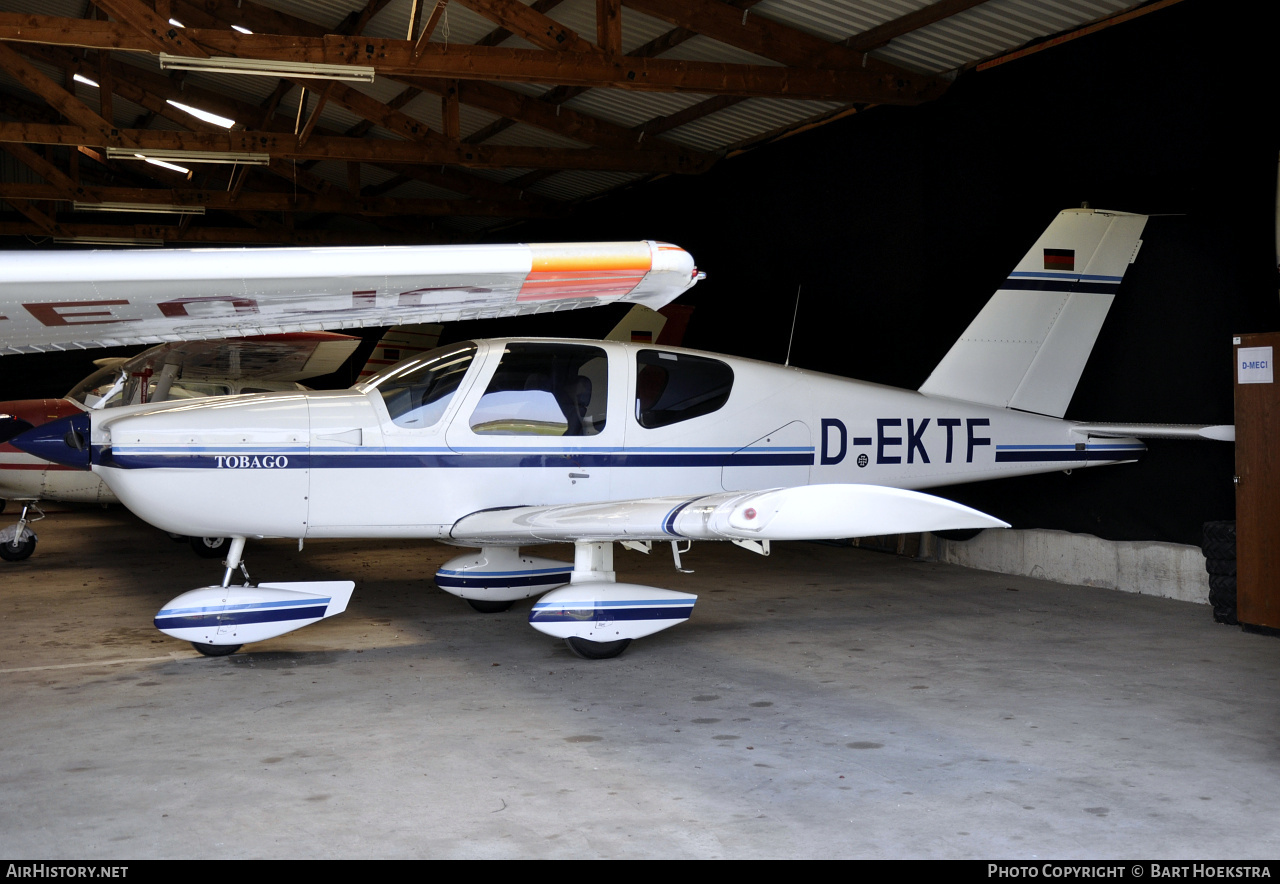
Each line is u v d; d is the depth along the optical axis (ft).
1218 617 17.17
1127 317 21.34
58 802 9.41
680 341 31.42
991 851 8.18
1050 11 20.70
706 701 12.80
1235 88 18.29
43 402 26.86
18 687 13.70
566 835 8.59
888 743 11.02
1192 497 19.95
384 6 28.58
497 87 31.27
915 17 21.63
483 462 16.58
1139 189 20.47
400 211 42.83
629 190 38.70
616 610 14.85
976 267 23.85
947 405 19.77
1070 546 21.74
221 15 30.76
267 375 31.83
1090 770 10.07
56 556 26.99
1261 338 15.85
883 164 26.35
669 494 17.78
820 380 19.15
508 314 11.58
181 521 15.43
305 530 16.05
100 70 35.06
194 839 8.54
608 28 22.13
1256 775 9.87
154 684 13.83
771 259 30.73
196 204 42.24
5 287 8.18
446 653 15.64
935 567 24.38
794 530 11.35
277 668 14.71
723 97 28.14
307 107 38.93
